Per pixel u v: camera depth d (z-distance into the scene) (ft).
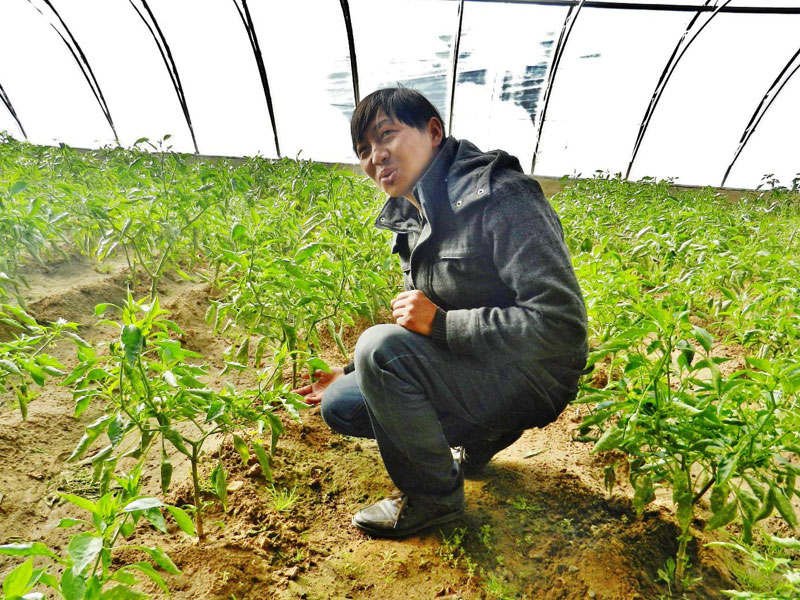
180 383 5.30
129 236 11.42
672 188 33.94
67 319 10.55
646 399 5.33
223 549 5.62
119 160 17.22
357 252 10.56
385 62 33.76
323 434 8.18
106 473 4.98
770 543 6.01
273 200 13.65
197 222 11.87
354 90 34.94
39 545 3.35
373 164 5.98
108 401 8.52
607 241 13.99
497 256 5.31
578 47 32.50
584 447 8.25
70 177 14.69
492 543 6.20
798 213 23.61
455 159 5.76
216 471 5.57
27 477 6.76
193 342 11.00
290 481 7.05
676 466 5.22
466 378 5.69
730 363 10.35
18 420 7.67
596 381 9.76
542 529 6.42
